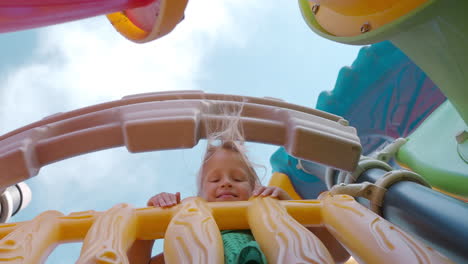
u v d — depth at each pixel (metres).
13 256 1.51
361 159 3.06
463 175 3.84
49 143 2.50
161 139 2.49
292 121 2.57
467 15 2.36
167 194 2.21
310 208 2.01
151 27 3.45
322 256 1.45
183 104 2.59
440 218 1.94
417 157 4.57
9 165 2.39
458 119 4.55
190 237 1.56
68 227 1.90
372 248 1.49
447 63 2.68
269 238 1.63
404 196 2.25
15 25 2.48
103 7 2.93
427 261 1.34
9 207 3.24
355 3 2.71
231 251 1.98
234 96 2.87
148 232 2.01
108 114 2.62
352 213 1.74
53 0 2.54
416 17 2.40
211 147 2.71
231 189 2.57
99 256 1.43
